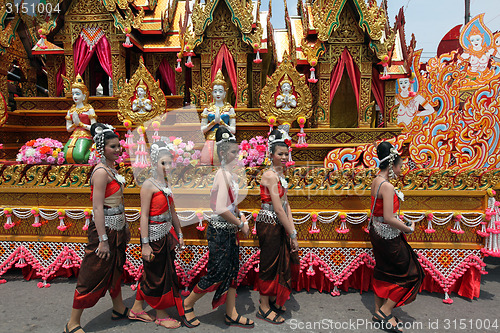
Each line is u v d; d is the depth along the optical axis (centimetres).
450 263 321
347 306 299
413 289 256
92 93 554
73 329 246
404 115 464
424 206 322
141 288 261
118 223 257
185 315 264
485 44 366
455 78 379
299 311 289
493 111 354
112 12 466
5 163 373
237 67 473
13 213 344
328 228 330
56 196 346
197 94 487
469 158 370
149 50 520
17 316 278
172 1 550
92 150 388
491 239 307
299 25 532
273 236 262
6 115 465
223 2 462
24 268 356
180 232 277
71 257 344
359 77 452
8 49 506
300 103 433
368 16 422
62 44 499
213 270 253
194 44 457
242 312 289
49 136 512
